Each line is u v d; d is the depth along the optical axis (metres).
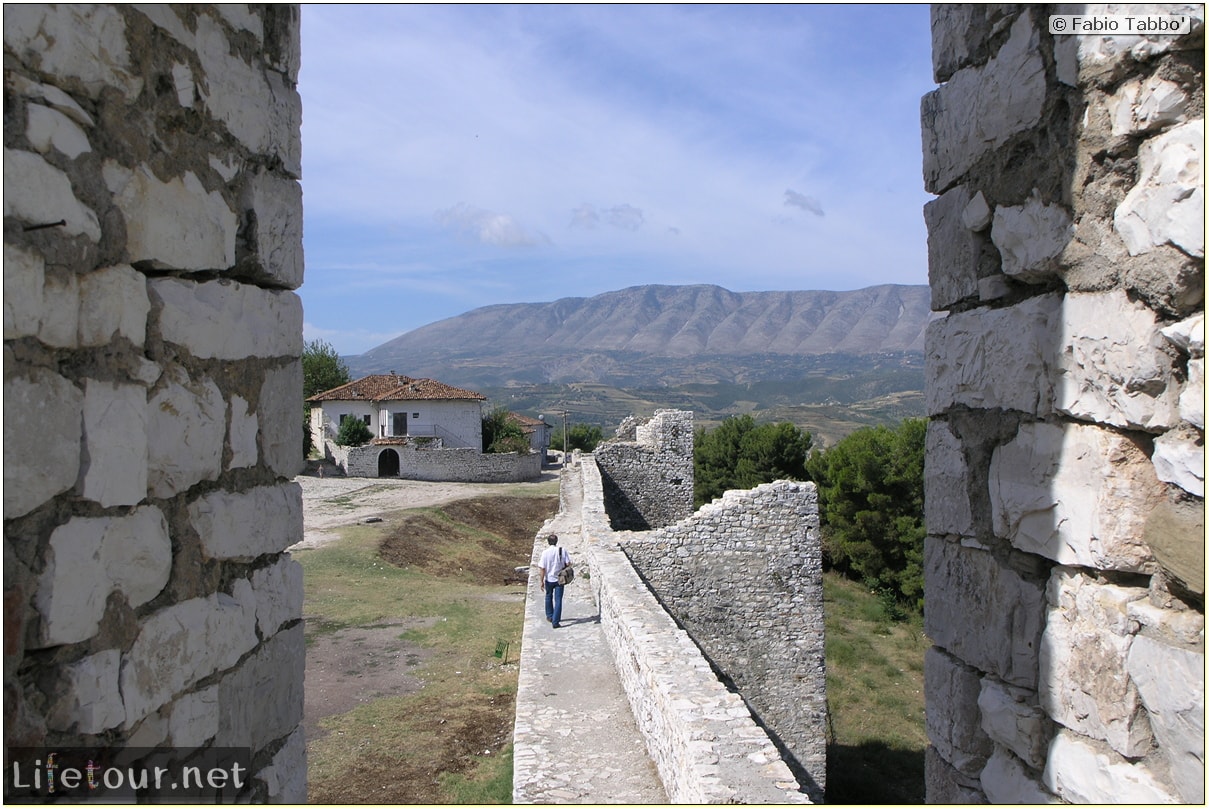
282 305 3.57
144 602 2.66
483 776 10.18
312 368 57.12
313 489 39.00
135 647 2.60
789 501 14.16
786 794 4.82
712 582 14.13
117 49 2.54
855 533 29.41
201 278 3.05
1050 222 3.10
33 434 2.20
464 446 50.84
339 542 25.42
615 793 6.56
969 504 3.70
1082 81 2.92
